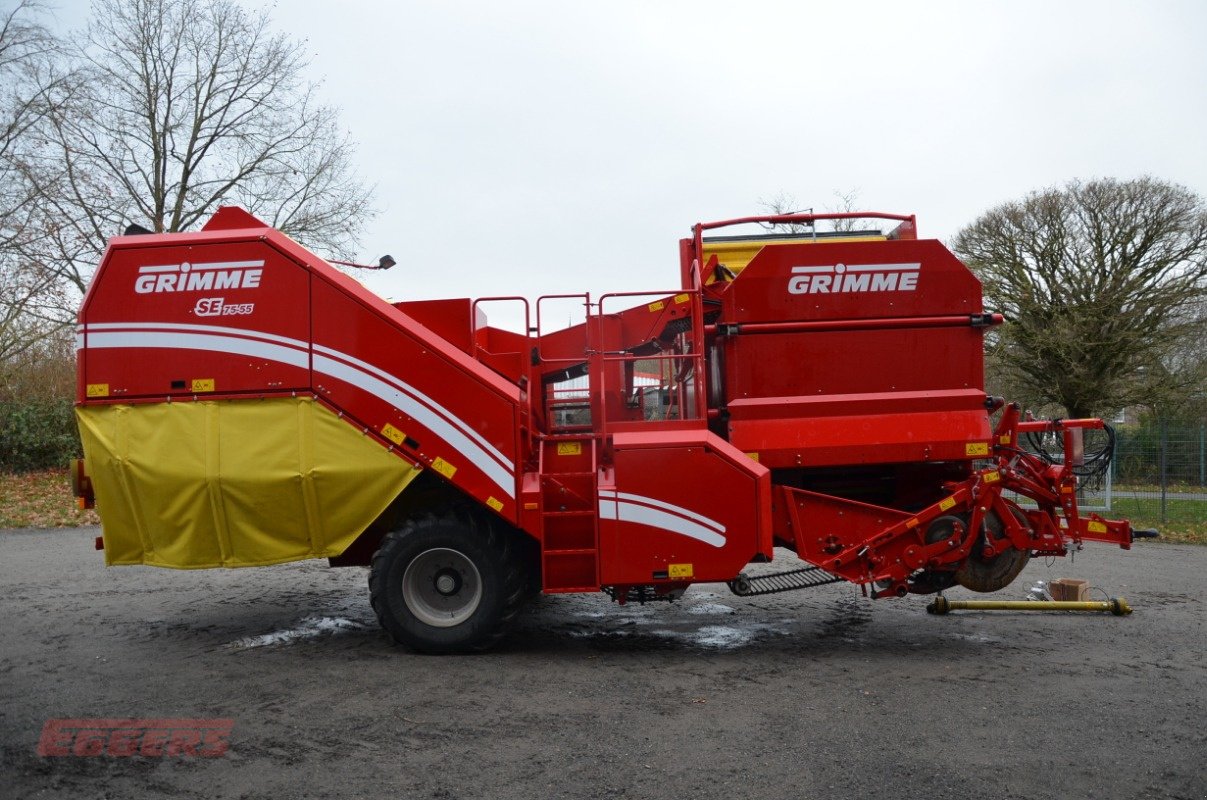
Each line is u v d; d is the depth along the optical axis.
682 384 6.71
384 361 5.70
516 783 3.76
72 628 6.75
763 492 5.67
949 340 6.20
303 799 3.60
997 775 3.85
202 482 5.65
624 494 5.66
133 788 3.71
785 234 7.62
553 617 7.17
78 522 14.03
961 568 6.20
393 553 5.76
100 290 5.75
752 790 3.69
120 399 5.72
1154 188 20.75
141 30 20.19
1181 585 8.75
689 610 7.46
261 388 5.69
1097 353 21.03
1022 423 6.61
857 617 7.18
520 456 5.70
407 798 3.61
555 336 7.06
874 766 3.95
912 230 7.19
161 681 5.24
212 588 8.53
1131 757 4.05
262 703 4.82
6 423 19.17
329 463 5.67
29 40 19.44
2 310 19.97
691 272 7.29
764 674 5.43
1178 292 20.44
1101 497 14.77
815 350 6.16
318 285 5.72
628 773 3.87
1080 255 21.34
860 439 6.08
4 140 19.81
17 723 4.50
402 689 5.07
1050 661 5.75
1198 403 20.55
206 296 5.73
